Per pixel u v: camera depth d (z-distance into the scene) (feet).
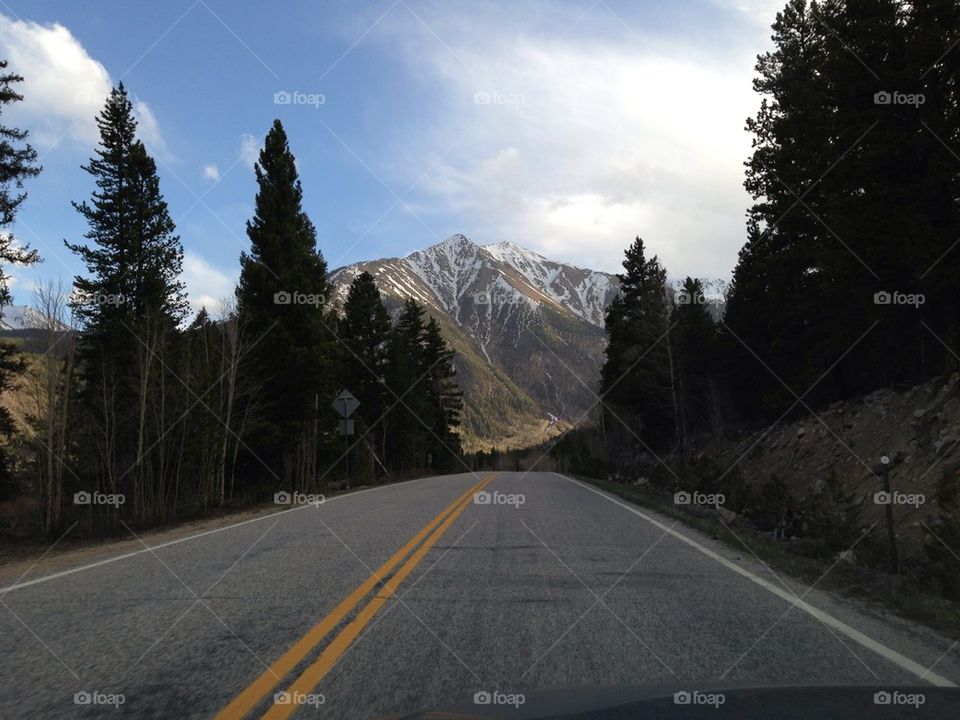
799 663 17.35
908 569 36.52
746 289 116.57
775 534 52.75
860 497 64.34
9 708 14.60
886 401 78.07
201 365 85.66
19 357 83.51
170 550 37.63
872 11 68.95
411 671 16.74
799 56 100.78
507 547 36.35
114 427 80.48
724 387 140.36
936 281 65.00
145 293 104.63
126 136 108.47
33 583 28.84
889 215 68.85
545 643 19.13
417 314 234.38
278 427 100.63
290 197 108.47
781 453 95.30
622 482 123.34
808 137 90.63
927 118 64.59
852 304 83.82
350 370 170.19
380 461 175.11
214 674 16.65
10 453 87.66
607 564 31.68
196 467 80.18
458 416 251.60
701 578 28.68
